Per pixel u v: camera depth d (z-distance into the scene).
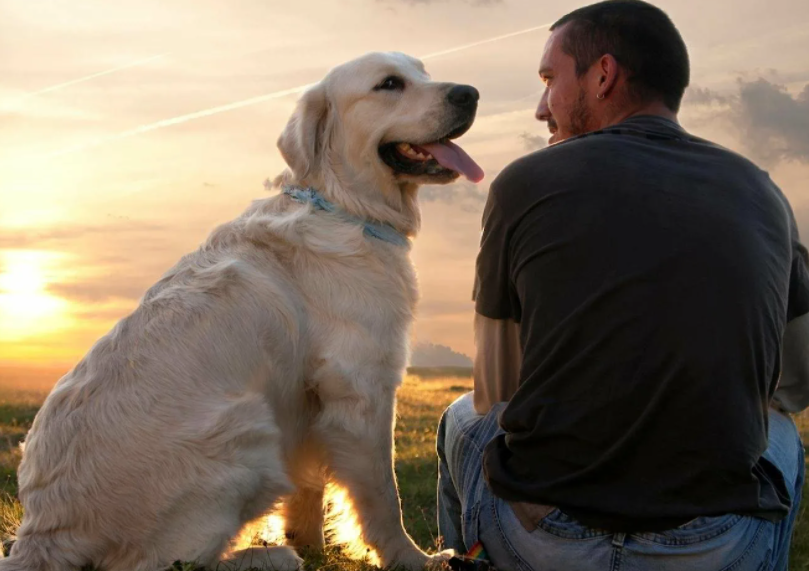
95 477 2.79
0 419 10.02
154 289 3.30
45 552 2.76
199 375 2.93
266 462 2.95
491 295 2.67
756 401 2.25
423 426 11.58
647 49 2.71
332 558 3.45
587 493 2.33
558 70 2.87
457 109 3.61
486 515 2.64
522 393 2.45
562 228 2.39
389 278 3.51
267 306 3.19
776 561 2.62
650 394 2.23
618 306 2.27
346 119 3.67
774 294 2.31
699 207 2.31
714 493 2.25
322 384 3.33
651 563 2.33
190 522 2.77
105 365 2.99
